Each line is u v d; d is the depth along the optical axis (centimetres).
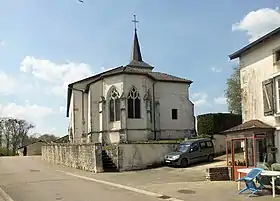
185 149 2448
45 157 3753
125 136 2962
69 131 4409
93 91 3294
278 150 1606
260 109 1770
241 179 1280
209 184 1541
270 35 1655
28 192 1462
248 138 1647
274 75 1644
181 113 3497
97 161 2289
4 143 6925
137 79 3122
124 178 1923
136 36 4953
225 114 2905
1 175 2191
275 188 1275
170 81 3488
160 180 1789
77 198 1276
